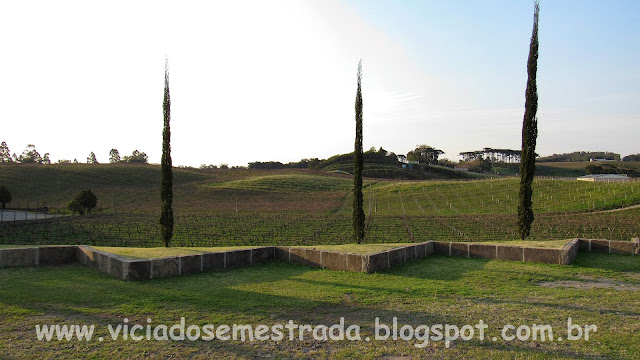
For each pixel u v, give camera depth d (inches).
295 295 364.5
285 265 521.7
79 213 2132.1
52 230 1488.7
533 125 793.6
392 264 506.0
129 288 369.1
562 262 511.5
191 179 4018.2
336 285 406.0
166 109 725.9
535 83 797.2
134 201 2997.0
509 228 1732.3
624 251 584.7
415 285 406.6
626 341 257.0
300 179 4015.8
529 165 792.9
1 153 5506.9
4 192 2332.7
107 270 423.2
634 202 2222.0
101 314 296.7
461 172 5708.7
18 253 446.0
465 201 2800.2
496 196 2856.8
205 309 316.2
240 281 418.3
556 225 1720.0
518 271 476.7
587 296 366.3
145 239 1393.9
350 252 495.8
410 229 1740.9
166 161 716.7
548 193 2704.2
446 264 524.1
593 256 568.7
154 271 414.9
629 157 7440.9
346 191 3516.2
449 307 332.2
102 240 1337.4
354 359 230.1
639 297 362.9
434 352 240.7
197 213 2468.0
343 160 6535.4
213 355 231.9
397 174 5265.8
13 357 221.5
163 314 301.1
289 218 2199.8
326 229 1750.7
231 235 1557.6
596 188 2655.0
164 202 710.5
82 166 4067.4
